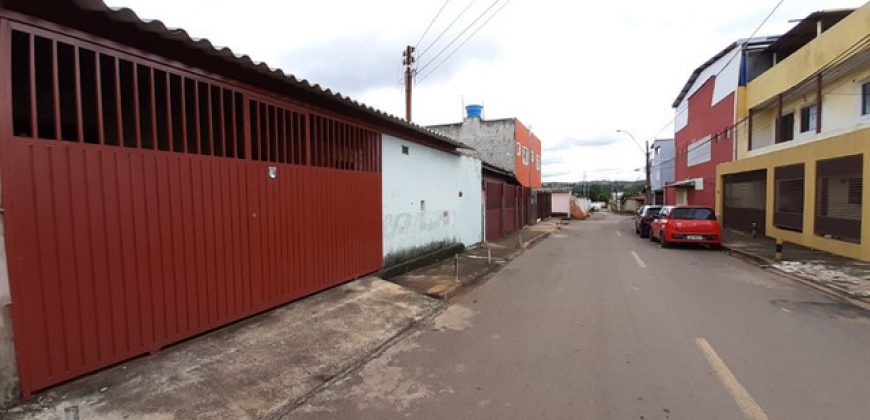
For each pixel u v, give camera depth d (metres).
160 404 3.75
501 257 13.31
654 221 19.66
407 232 10.66
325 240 7.38
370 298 7.41
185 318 4.86
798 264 11.27
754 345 5.34
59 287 3.71
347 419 3.70
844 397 3.92
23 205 3.47
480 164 17.08
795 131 18.41
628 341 5.54
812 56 15.78
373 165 9.05
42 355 3.60
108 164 4.07
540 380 4.38
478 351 5.28
